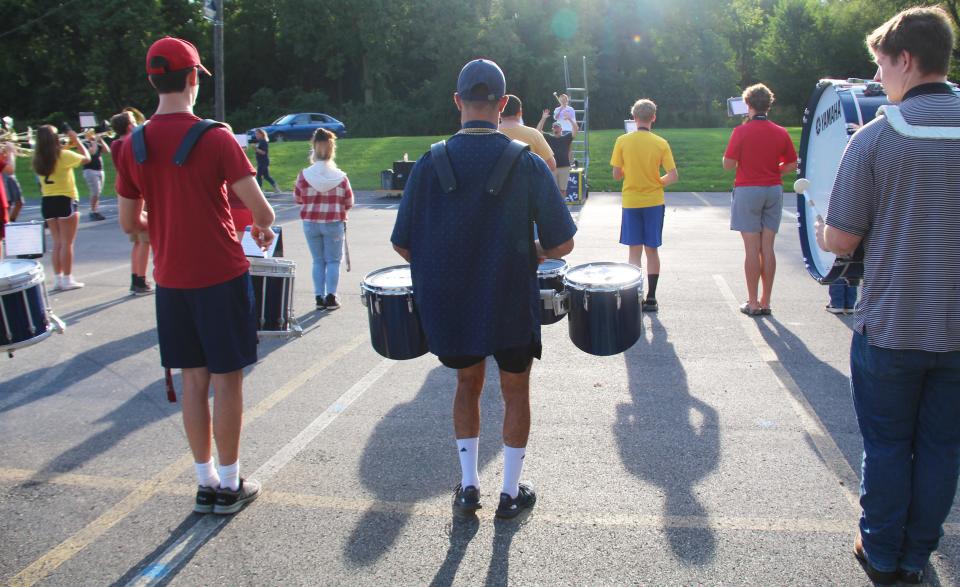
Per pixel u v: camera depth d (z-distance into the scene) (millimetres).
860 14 49594
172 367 3283
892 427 2705
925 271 2500
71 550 3123
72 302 7742
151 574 2943
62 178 8133
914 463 2734
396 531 3221
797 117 52844
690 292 7617
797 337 5992
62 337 6426
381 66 48031
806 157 6051
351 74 53406
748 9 58500
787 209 15328
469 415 3314
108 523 3338
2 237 4781
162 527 3295
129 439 4277
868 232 2648
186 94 3223
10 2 41406
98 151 14758
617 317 3434
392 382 5152
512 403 3238
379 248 10961
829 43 50906
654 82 51344
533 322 3047
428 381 5164
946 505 2688
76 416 4641
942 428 2656
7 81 44750
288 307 4676
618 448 4004
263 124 48625
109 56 42938
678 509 3355
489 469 3781
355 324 6719
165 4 46062
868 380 2705
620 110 51156
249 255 5344
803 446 3990
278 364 5590
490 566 2949
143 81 43469
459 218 2924
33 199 20172
